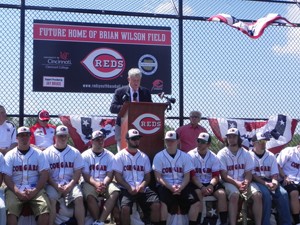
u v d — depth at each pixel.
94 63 6.82
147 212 5.77
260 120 7.16
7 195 5.48
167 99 6.02
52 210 5.51
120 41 6.89
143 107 5.89
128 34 6.91
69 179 5.77
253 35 6.95
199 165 6.12
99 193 5.70
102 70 6.84
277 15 7.03
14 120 6.56
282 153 6.52
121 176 5.84
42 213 5.35
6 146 6.05
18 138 5.58
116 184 5.93
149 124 5.92
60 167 5.74
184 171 5.93
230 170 6.18
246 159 6.21
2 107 6.05
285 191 6.19
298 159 6.47
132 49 6.91
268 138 6.39
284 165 6.50
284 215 6.14
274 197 6.18
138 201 5.82
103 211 5.68
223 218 5.94
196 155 6.16
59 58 6.70
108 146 6.75
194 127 6.66
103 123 6.76
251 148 7.08
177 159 5.96
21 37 6.50
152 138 5.95
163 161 5.93
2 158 5.48
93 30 6.82
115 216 5.82
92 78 6.80
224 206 5.94
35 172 5.59
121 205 5.70
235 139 6.18
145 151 5.97
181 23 6.97
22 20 6.52
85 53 6.79
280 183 6.54
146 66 6.92
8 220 5.36
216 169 6.08
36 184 5.58
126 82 6.89
